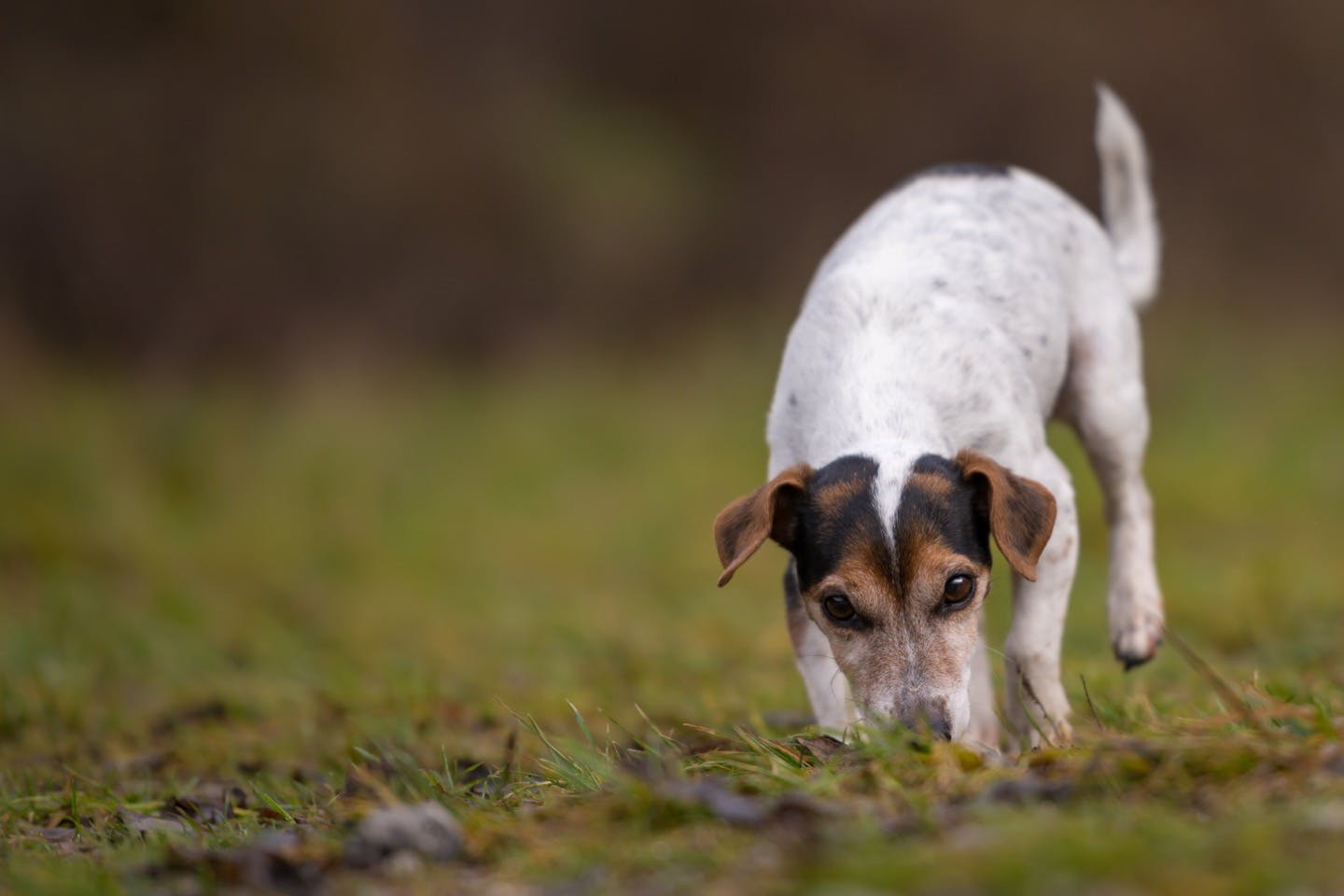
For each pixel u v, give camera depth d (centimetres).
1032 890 365
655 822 471
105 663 1052
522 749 724
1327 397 1888
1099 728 578
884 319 675
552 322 2766
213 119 2712
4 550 1334
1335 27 3222
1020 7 3178
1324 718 512
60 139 2606
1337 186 3105
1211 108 3138
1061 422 800
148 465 1617
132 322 2552
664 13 3200
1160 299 2684
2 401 1788
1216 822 427
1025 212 755
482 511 1606
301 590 1330
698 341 2481
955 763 505
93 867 502
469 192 2803
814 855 407
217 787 700
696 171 3078
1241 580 1103
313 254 2677
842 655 585
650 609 1245
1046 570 675
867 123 3125
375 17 2897
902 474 590
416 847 471
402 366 2527
